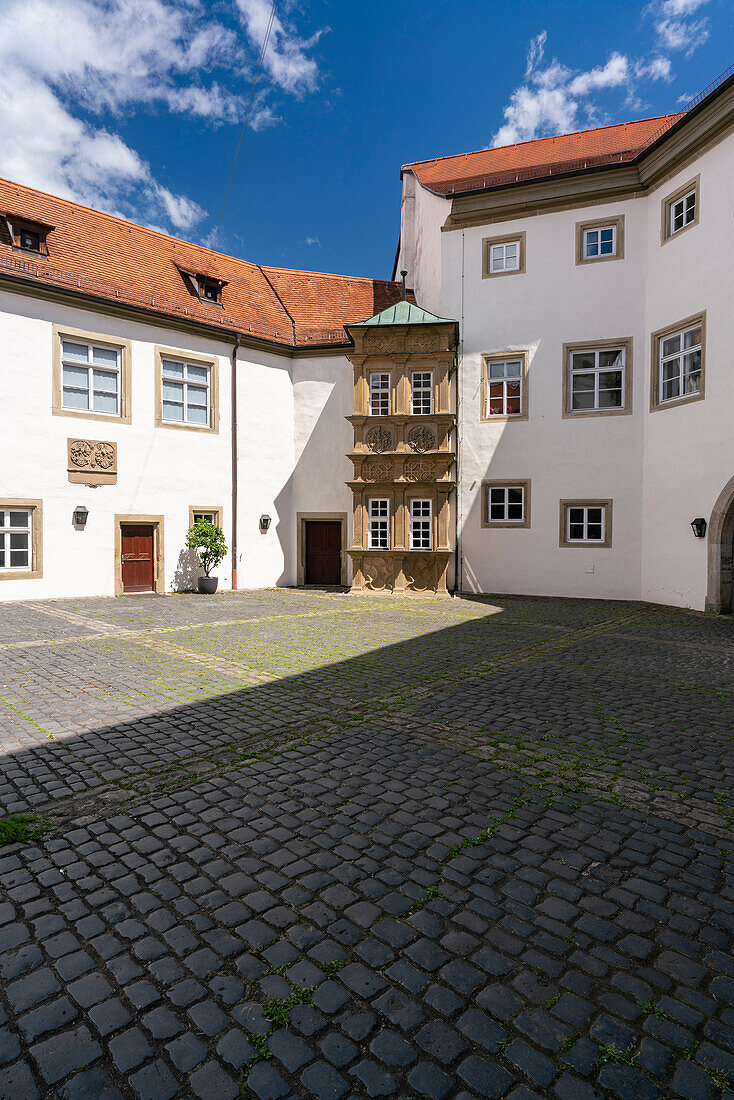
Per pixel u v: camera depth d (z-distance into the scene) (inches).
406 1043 85.7
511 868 130.1
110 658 337.1
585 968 100.6
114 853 135.6
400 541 668.7
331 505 774.5
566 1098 77.4
